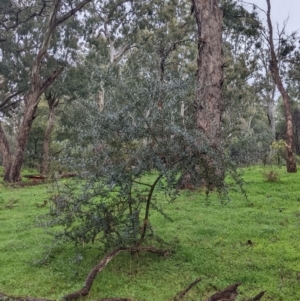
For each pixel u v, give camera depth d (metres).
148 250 5.25
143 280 4.70
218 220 6.98
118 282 4.64
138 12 24.50
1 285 4.74
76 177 5.10
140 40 24.72
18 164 17.14
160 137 4.82
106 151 4.73
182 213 7.49
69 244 5.98
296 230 6.25
